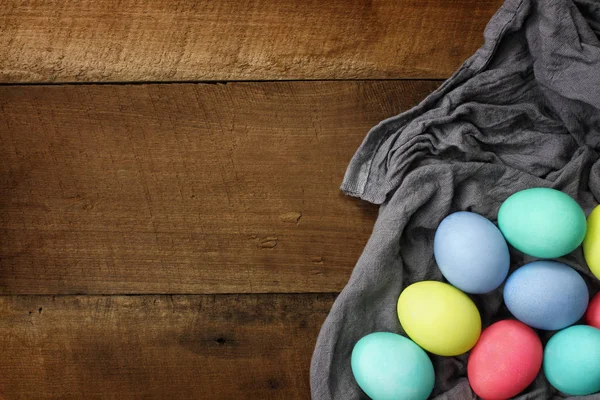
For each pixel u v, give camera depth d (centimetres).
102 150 92
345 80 93
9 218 93
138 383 94
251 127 92
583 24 85
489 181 89
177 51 92
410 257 89
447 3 92
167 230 93
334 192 93
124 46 92
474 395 85
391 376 81
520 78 90
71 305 93
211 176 92
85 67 92
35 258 93
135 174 92
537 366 82
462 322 81
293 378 94
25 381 94
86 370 94
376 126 89
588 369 79
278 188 92
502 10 88
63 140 92
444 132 89
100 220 93
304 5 92
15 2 91
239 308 93
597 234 82
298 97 92
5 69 92
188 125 92
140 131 92
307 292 93
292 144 92
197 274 93
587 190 90
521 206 80
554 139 90
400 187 87
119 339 94
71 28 91
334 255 93
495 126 89
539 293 80
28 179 93
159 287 93
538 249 80
